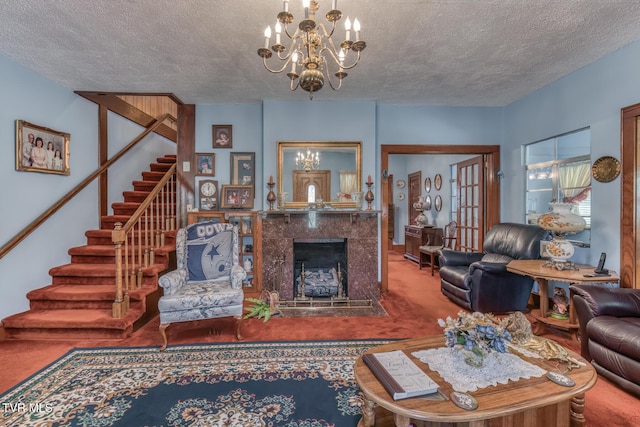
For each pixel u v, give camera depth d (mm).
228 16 2254
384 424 1580
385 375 1446
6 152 2914
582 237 3299
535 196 3967
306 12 1622
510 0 2088
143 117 5352
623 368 1957
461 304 3602
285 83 3533
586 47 2736
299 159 4121
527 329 1829
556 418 1495
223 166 4266
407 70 3201
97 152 4207
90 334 2871
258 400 1940
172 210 4410
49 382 2148
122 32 2457
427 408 1249
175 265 4062
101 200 4277
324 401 1928
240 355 2531
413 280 5043
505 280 3322
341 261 4215
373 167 4137
